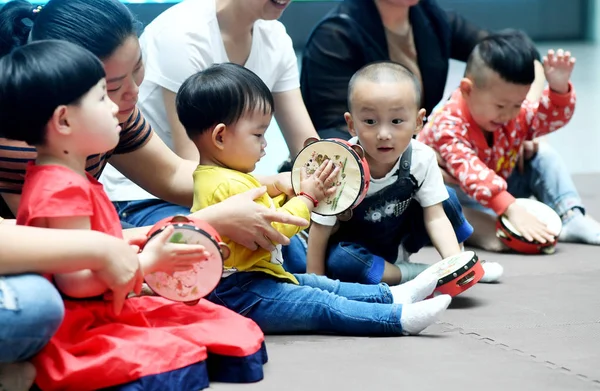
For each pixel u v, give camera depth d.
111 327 2.60
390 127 3.67
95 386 2.49
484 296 3.77
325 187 3.42
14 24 2.99
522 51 4.64
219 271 2.79
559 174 5.08
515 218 4.65
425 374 2.73
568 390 2.59
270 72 4.30
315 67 5.06
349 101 3.82
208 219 3.07
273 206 3.28
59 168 2.59
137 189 3.99
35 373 2.51
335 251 3.86
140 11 11.74
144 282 2.89
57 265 2.46
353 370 2.79
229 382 2.71
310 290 3.24
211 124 3.26
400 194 3.85
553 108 4.98
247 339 2.74
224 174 3.25
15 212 3.00
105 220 2.68
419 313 3.16
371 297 3.41
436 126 4.82
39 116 2.56
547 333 3.19
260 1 3.98
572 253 4.68
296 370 2.80
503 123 4.80
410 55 5.22
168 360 2.56
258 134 3.30
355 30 5.02
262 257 3.24
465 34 5.55
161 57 4.02
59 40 2.66
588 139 8.33
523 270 4.28
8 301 2.37
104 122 2.62
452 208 4.00
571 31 15.53
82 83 2.57
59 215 2.51
